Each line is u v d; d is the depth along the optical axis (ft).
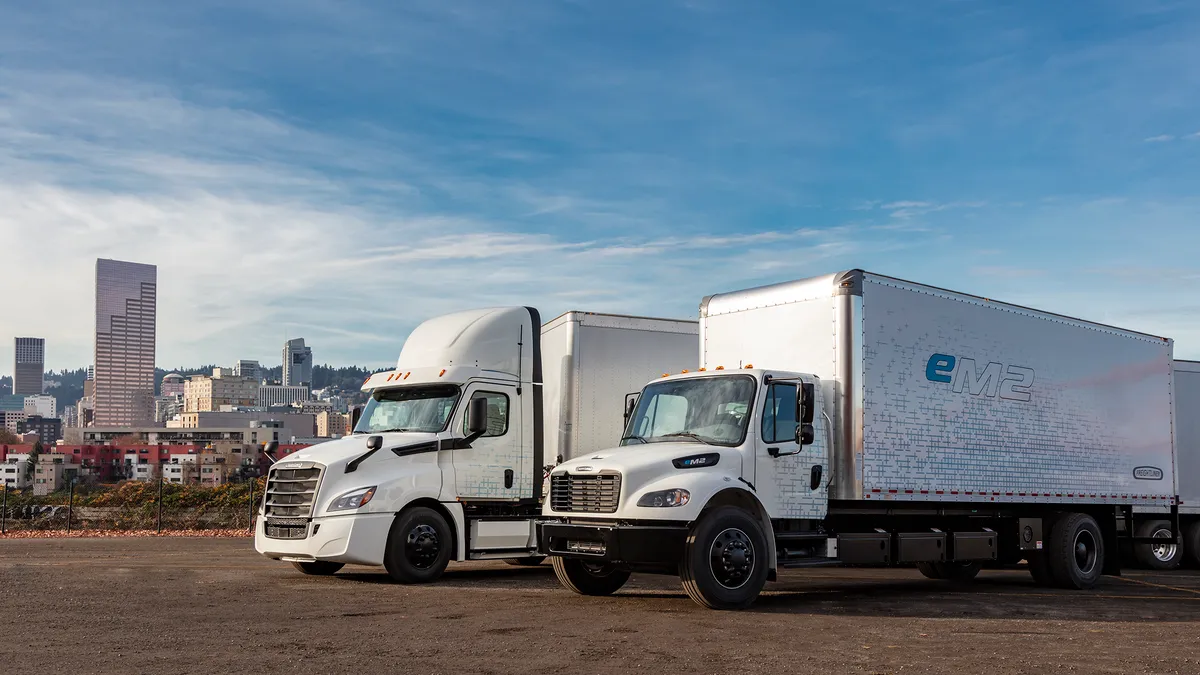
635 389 55.36
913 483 42.47
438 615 34.55
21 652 26.81
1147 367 56.54
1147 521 63.57
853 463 40.29
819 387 40.73
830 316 41.34
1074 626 33.88
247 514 98.32
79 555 61.41
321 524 45.09
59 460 612.70
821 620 33.91
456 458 49.21
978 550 46.85
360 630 30.96
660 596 40.98
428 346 51.93
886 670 25.18
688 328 57.52
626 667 25.22
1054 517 50.08
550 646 28.19
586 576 41.29
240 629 31.09
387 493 46.19
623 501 36.17
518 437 51.60
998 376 47.26
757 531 37.32
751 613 35.47
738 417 38.96
